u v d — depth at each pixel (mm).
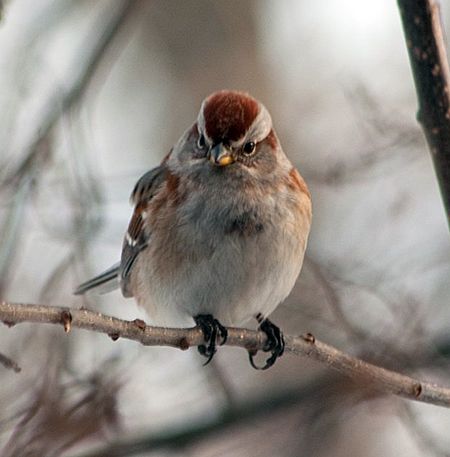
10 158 12062
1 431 9812
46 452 9625
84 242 12148
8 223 11586
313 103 17312
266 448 13711
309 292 13062
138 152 17672
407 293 12875
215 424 12234
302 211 10273
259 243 9969
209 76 17391
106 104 18172
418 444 12070
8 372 11273
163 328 8109
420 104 7711
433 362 12375
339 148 16109
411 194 14992
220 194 9977
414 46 7637
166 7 17625
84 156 12375
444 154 7668
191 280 10047
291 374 14930
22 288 13547
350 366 8812
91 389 10164
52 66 14031
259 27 17734
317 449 13734
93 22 16281
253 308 10320
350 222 14992
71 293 12422
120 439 11617
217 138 9930
